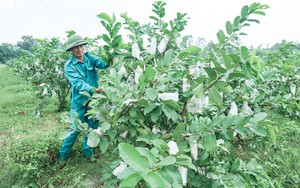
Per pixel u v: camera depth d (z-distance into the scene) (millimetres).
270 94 3393
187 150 1576
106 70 3449
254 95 2574
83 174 3182
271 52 4008
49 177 3287
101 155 3900
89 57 3471
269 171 3531
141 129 1969
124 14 2818
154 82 1982
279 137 4570
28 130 5086
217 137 1896
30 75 6543
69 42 3281
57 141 3742
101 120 2051
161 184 871
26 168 3109
